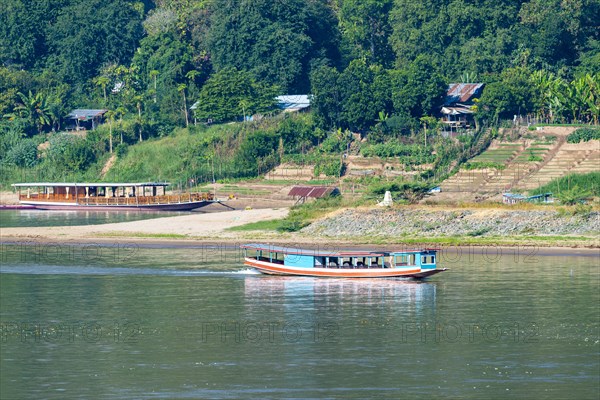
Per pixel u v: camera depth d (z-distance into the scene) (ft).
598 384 610.24
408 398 588.91
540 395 592.60
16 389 612.70
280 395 596.29
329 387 608.60
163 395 599.16
